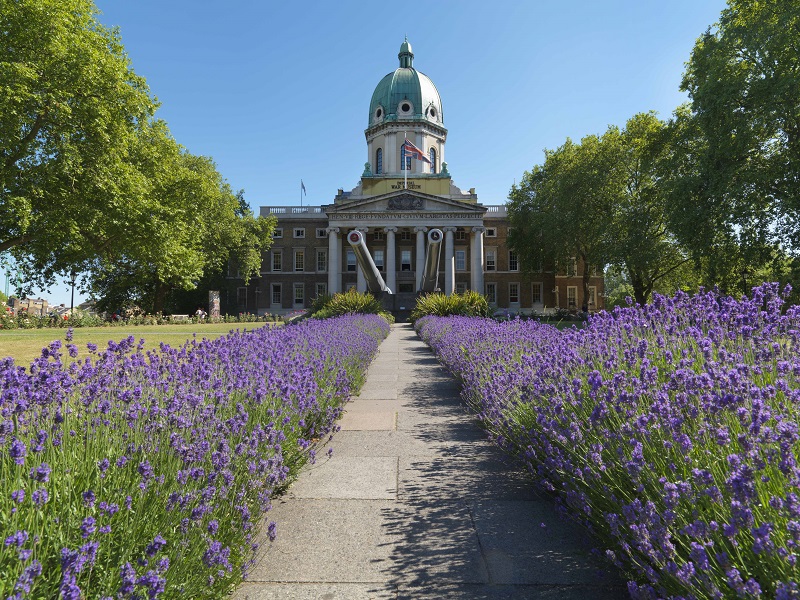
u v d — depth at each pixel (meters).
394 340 21.22
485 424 6.41
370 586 3.06
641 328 5.62
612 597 2.90
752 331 4.44
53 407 3.47
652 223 39.25
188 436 3.50
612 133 43.72
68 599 1.81
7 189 21.02
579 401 4.25
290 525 3.94
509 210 60.84
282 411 4.84
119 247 25.55
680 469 2.71
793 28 24.17
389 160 67.00
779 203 25.80
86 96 22.14
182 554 2.47
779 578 1.90
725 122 26.67
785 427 2.31
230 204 50.78
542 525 3.45
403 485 4.80
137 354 4.80
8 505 2.27
